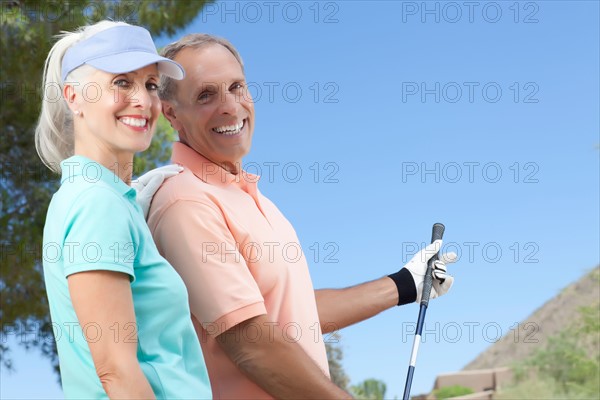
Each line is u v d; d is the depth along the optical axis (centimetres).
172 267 203
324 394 221
